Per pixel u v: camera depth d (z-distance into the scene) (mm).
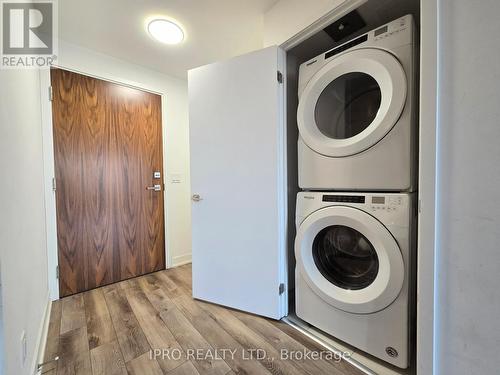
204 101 1638
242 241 1537
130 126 2154
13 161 867
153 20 1579
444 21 655
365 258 1176
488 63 588
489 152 593
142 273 2240
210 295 1683
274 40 1468
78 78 1856
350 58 1117
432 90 683
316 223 1238
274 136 1398
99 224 1976
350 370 1063
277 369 1072
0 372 637
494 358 596
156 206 2346
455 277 658
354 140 1112
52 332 1352
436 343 700
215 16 1557
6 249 723
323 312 1256
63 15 1497
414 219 1002
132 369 1080
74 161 1840
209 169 1642
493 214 590
